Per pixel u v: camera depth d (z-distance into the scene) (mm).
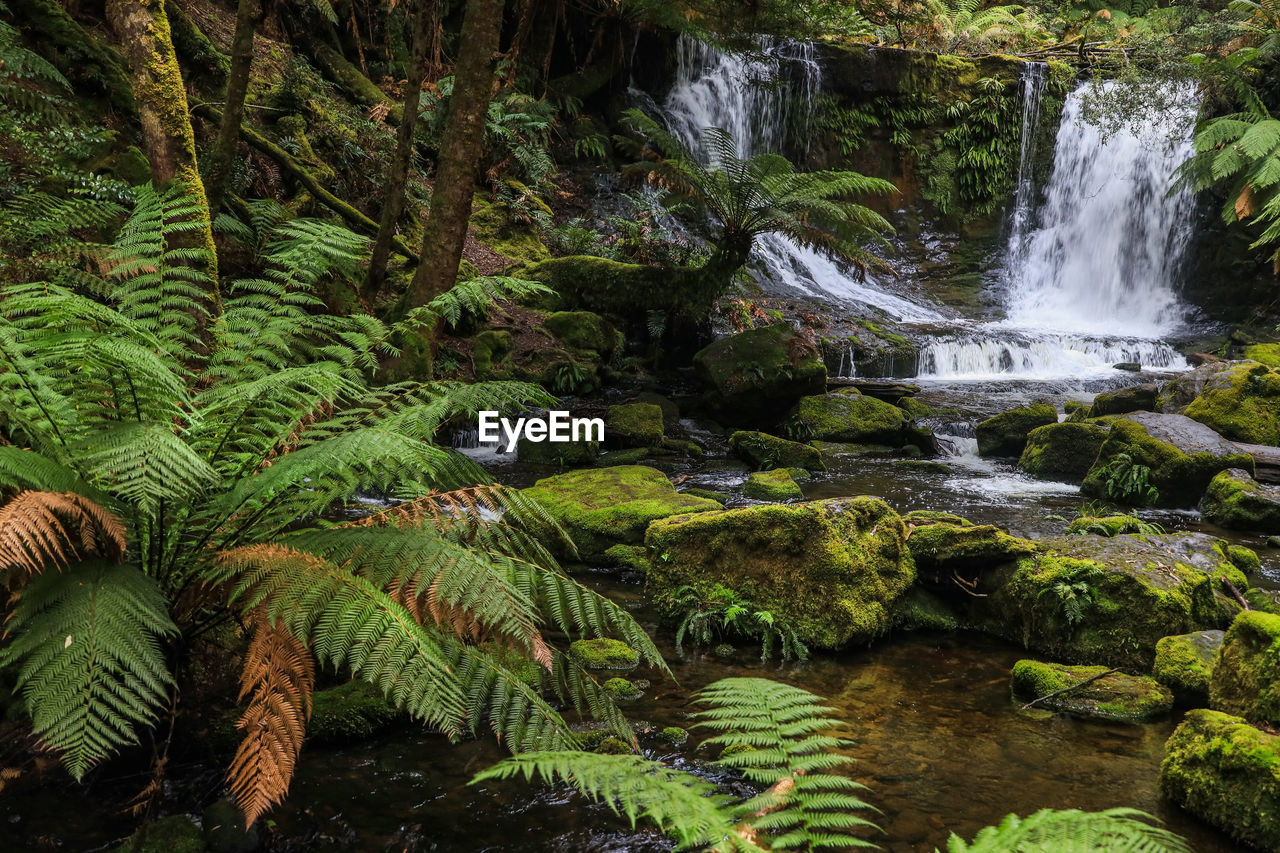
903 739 3449
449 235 7844
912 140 19891
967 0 21438
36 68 7391
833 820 1820
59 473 2404
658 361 12609
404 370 7516
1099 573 4441
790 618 4531
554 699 3654
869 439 10367
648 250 13648
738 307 13836
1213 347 15727
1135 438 8125
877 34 20469
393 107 14484
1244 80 16656
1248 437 8820
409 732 3324
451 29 16875
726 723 2051
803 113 19203
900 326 15281
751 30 12648
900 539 4953
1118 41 20359
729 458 9484
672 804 1655
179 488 2432
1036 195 20031
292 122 11539
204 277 3363
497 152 15109
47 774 2809
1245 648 3248
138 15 6047
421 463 2650
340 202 9875
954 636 4785
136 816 2678
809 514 4652
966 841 2695
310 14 14453
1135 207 18547
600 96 18750
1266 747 2793
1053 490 8445
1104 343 14859
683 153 11961
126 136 9461
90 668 2221
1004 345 14266
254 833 2600
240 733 3018
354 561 2686
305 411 3002
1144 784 3137
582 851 2635
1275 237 14633
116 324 2727
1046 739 3482
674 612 4727
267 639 2562
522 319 11828
